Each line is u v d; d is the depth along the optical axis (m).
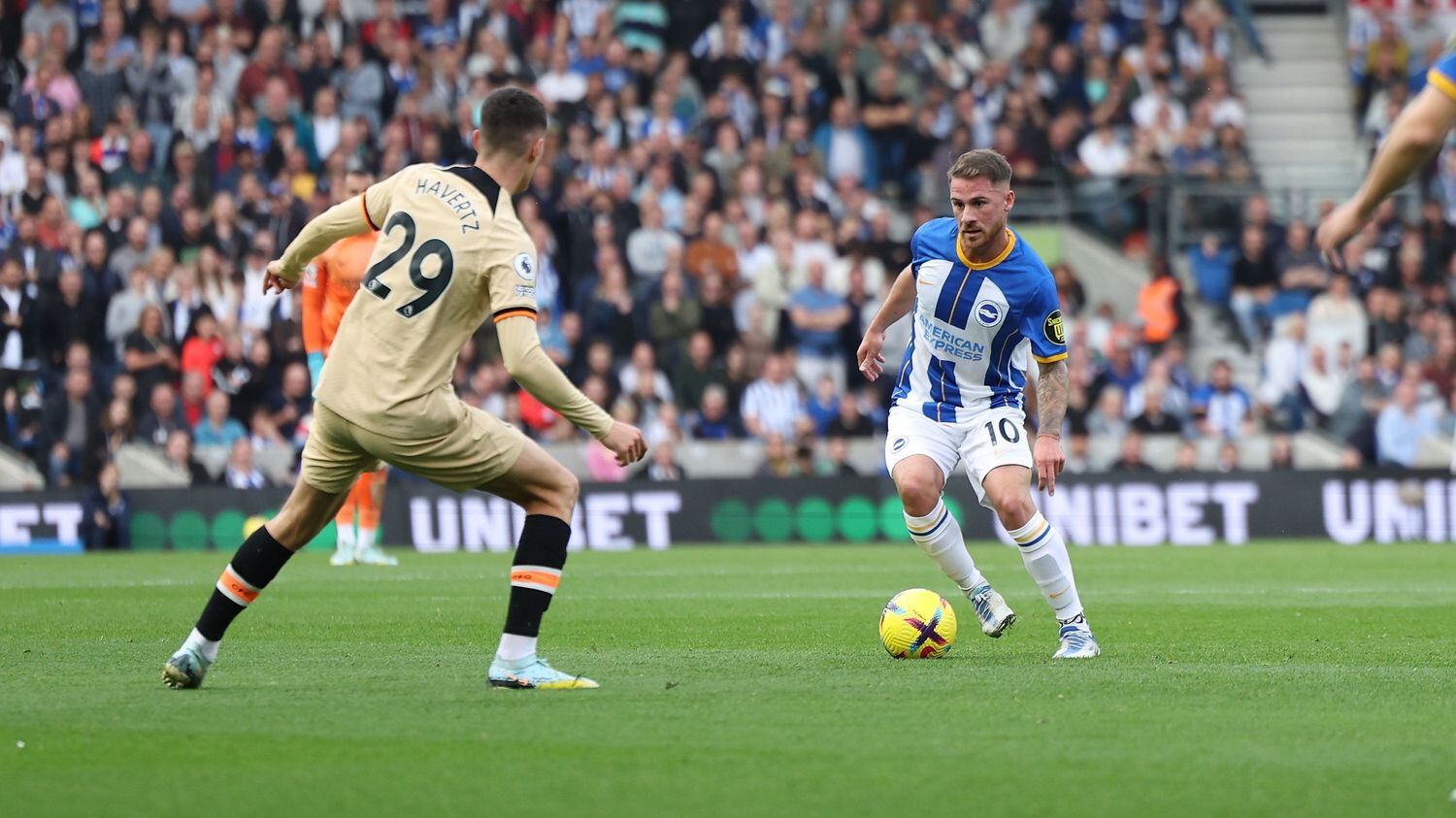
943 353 24.66
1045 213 78.69
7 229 68.31
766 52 80.62
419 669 22.66
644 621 30.73
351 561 49.72
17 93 71.88
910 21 81.94
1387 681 21.08
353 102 73.56
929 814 13.13
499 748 15.95
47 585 40.59
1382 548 60.06
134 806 13.48
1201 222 79.62
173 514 61.59
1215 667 22.78
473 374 66.00
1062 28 84.69
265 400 64.50
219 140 70.50
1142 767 15.02
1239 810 13.27
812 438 67.19
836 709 18.42
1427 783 14.30
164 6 74.12
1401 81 85.44
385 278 19.25
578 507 63.91
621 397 66.75
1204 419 70.69
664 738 16.47
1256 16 90.38
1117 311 78.19
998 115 80.56
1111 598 36.91
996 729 17.06
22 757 15.59
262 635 28.05
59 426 63.09
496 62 75.12
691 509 64.56
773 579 43.22
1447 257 76.94
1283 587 40.53
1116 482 65.81
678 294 69.38
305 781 14.43
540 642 26.73
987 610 25.53
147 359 63.62
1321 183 85.06
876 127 78.44
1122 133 80.75
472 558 54.25
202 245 67.12
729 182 75.12
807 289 71.06
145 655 24.61
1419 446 70.62
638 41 79.88
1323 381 72.50
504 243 19.02
